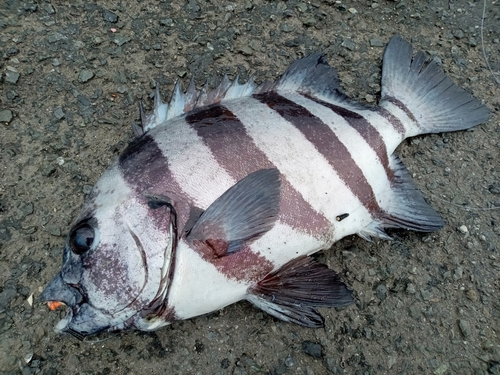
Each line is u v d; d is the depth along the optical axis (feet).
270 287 0.96
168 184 0.87
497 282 1.11
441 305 1.07
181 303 0.88
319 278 0.98
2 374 0.91
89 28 1.38
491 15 1.59
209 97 1.05
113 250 0.83
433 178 1.25
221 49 1.40
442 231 1.17
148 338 0.97
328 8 1.54
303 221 0.96
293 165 0.96
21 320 0.96
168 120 0.99
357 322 1.03
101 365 0.94
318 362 0.98
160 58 1.36
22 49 1.31
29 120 1.21
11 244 1.05
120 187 0.87
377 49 1.47
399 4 1.59
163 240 0.84
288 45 1.44
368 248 1.12
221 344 0.98
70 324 0.84
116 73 1.31
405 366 0.99
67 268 0.84
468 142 1.32
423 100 1.26
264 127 0.97
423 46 1.51
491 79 1.45
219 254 0.87
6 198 1.10
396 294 1.07
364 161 1.06
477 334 1.04
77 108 1.25
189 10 1.46
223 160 0.91
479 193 1.24
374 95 1.38
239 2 1.50
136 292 0.83
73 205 1.11
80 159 1.18
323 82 1.16
